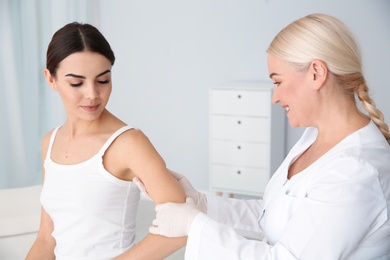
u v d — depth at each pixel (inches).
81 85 57.9
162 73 174.9
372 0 146.0
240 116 149.1
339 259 51.0
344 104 56.4
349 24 149.2
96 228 60.3
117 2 177.6
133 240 63.6
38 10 158.1
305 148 63.5
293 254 51.6
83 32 57.4
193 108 172.1
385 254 54.3
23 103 157.6
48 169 63.3
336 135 56.9
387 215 52.2
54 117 163.3
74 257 61.2
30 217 81.3
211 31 165.0
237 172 152.8
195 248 55.7
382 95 149.3
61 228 61.9
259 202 72.4
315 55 54.1
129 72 180.1
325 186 52.3
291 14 154.2
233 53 163.0
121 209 61.2
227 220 70.3
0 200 87.4
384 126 57.4
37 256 66.7
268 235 60.1
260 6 157.2
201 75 168.9
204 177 174.6
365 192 51.1
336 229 50.5
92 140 61.2
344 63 54.4
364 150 53.7
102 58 57.7
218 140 153.5
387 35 146.2
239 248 54.3
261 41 158.7
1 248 81.0
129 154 59.1
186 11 167.5
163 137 178.9
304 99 56.0
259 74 160.6
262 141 147.6
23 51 155.7
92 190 59.8
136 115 181.8
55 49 57.5
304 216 52.4
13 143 155.3
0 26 150.0
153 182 58.4
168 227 57.4
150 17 173.3
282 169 64.7
